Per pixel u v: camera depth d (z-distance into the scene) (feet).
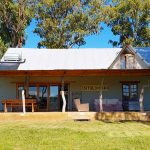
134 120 71.97
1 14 141.79
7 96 92.27
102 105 84.38
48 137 49.47
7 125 63.46
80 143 44.73
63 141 46.14
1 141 46.34
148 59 96.12
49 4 145.69
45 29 147.84
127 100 92.84
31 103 80.12
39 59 98.78
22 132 54.19
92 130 56.44
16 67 93.20
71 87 92.94
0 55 135.44
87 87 92.89
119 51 102.68
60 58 100.01
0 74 77.56
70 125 63.05
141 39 152.05
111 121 70.03
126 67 94.73
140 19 149.59
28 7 146.30
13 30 145.07
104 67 94.68
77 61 98.32
